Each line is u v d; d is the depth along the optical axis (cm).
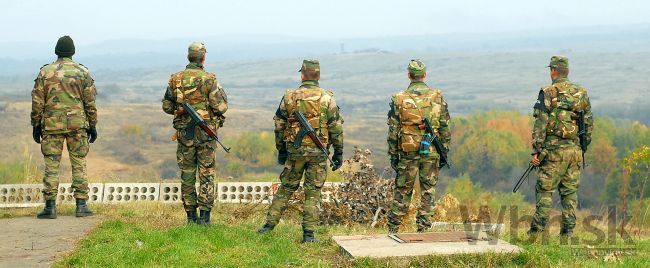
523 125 16500
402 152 989
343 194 1320
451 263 746
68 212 1161
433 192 1011
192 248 829
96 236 905
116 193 1366
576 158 1026
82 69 1106
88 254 798
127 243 856
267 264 775
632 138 12612
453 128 16688
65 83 1079
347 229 1091
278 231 999
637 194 2875
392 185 1323
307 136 913
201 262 770
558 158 1023
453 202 1359
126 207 1262
